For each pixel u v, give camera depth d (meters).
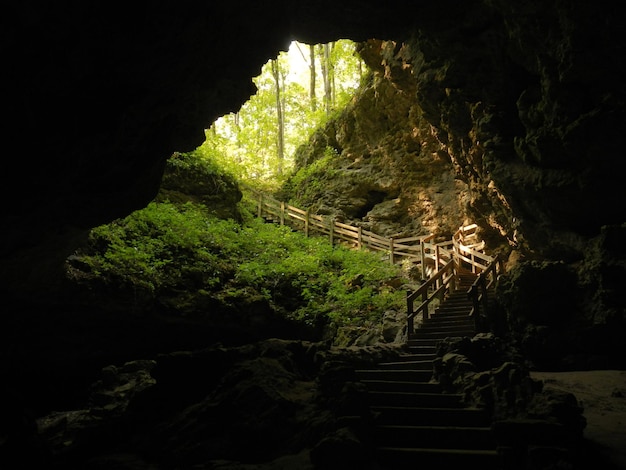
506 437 5.70
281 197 26.81
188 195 19.62
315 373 8.57
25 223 8.09
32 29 5.66
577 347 10.34
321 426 6.38
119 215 9.98
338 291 15.71
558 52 9.51
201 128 10.22
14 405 8.82
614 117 9.53
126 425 8.27
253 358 8.55
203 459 6.81
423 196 20.56
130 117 7.90
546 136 10.65
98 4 6.01
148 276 12.76
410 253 19.44
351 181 22.77
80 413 10.45
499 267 15.75
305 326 14.94
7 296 10.12
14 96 6.11
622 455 5.90
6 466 7.76
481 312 11.65
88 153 7.70
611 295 10.02
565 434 5.57
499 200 13.97
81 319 11.78
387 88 20.98
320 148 26.09
